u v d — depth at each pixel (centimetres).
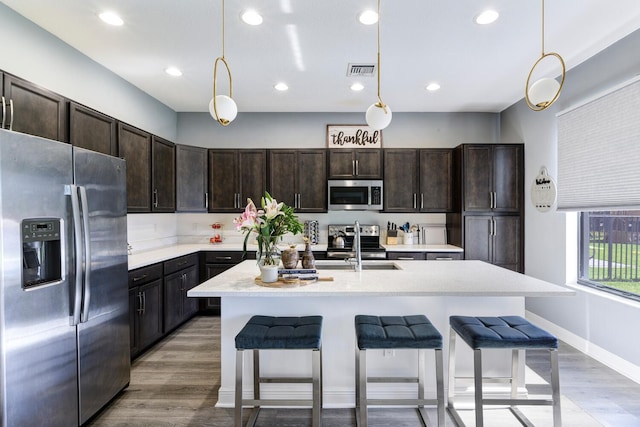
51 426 175
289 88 373
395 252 407
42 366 170
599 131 281
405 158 442
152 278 313
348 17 236
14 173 155
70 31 255
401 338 174
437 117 468
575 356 296
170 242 450
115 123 292
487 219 408
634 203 249
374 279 220
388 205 442
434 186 440
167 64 313
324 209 445
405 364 225
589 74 296
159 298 325
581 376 260
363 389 178
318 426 174
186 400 231
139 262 297
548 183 356
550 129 353
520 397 221
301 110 459
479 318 201
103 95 318
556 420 176
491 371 227
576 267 329
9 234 153
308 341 174
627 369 261
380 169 443
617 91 262
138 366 282
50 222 173
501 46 277
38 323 167
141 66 318
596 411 215
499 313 224
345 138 470
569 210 319
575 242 329
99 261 209
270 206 210
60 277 181
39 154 167
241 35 260
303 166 445
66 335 184
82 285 189
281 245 449
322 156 445
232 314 224
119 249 230
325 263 293
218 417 212
